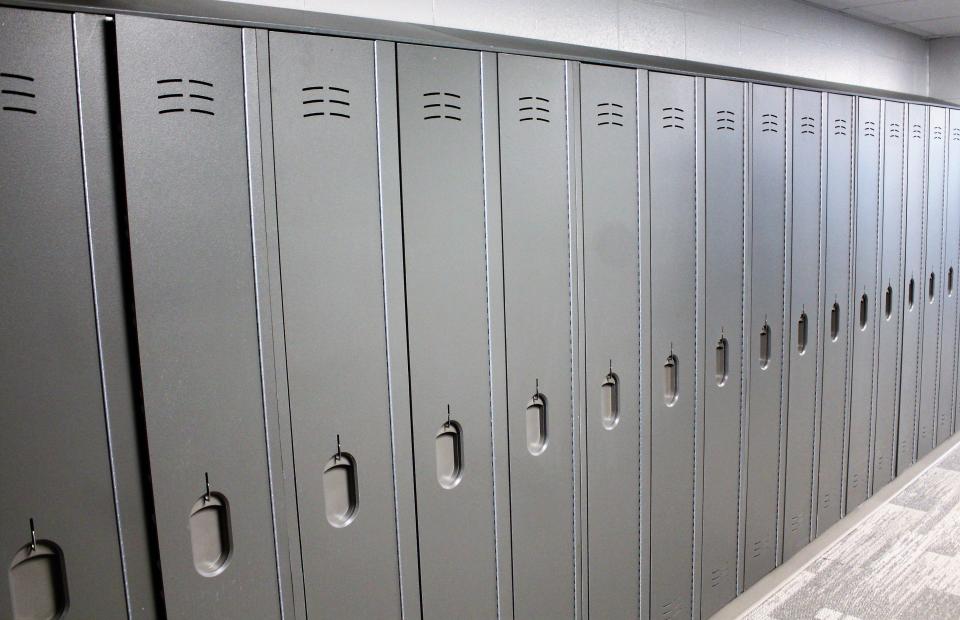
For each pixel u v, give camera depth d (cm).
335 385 186
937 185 433
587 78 235
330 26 183
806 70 424
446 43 200
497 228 216
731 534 312
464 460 215
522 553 234
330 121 180
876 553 366
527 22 281
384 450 197
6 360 141
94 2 149
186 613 167
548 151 227
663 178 263
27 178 141
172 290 159
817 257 342
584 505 250
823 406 358
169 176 157
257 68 167
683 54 348
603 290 247
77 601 154
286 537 181
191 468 165
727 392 301
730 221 293
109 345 154
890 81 499
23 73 140
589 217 240
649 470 272
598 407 251
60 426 149
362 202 187
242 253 168
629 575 270
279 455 178
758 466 322
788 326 329
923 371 444
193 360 163
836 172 348
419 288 200
